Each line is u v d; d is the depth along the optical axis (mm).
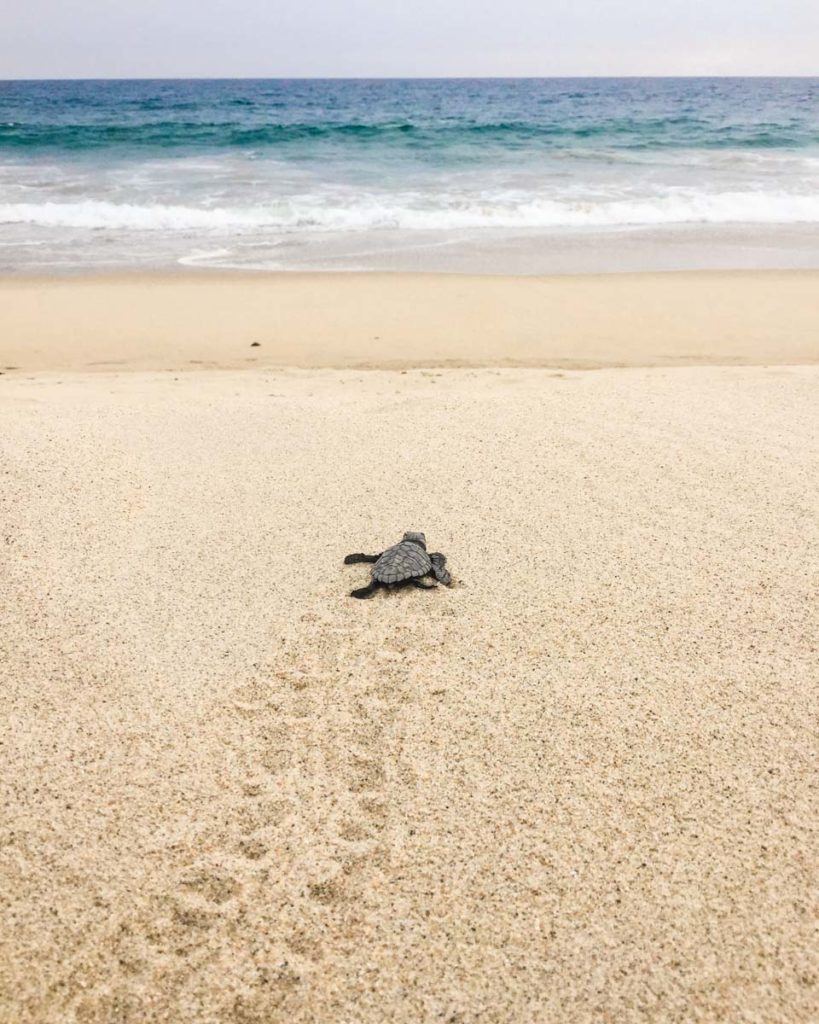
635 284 1227
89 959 264
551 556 476
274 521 514
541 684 378
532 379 792
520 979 258
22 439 612
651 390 740
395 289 1197
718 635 407
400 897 283
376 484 562
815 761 334
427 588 449
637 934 270
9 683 376
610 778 328
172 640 407
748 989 254
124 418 670
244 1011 250
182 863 295
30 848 299
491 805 317
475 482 563
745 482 558
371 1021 247
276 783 328
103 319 1059
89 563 467
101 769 333
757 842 301
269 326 1036
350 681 382
